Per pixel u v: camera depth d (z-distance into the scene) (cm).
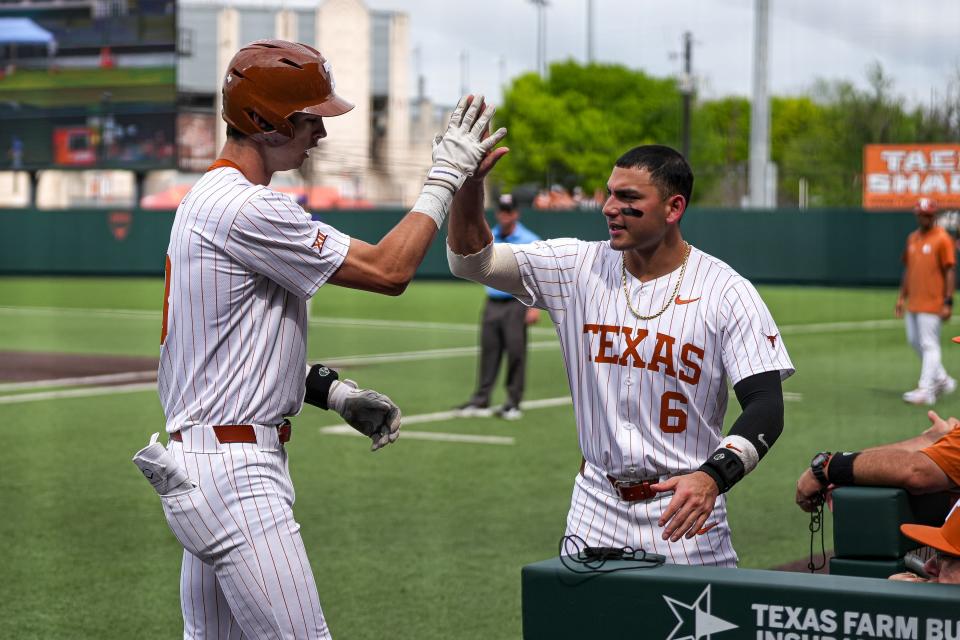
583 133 7856
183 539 450
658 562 394
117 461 1261
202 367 447
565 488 1124
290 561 452
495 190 7831
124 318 3241
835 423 1520
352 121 9212
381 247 454
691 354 475
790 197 5356
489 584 804
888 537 486
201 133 5600
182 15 7988
